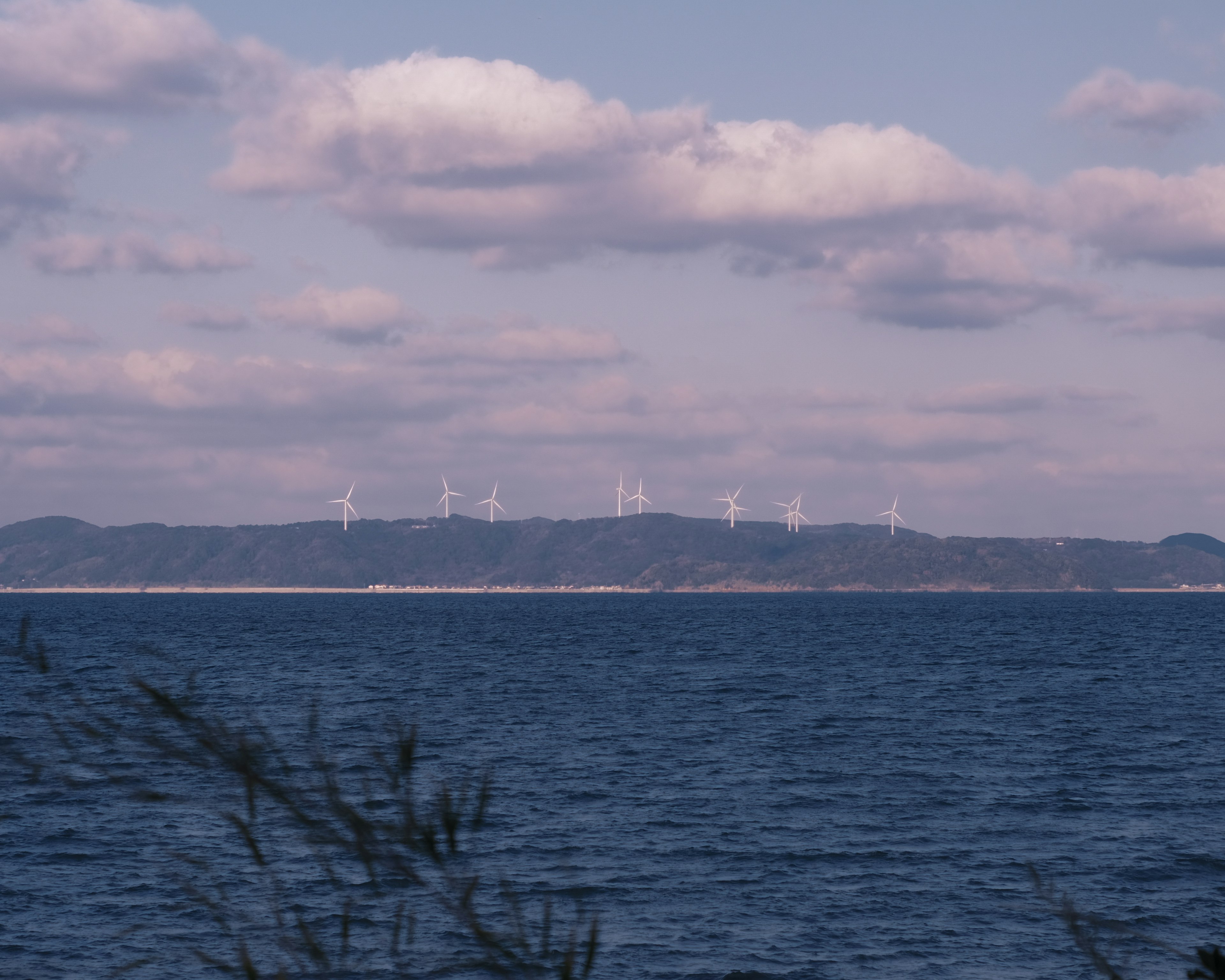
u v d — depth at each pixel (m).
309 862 49.91
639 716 105.81
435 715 105.88
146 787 5.54
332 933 40.12
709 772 75.00
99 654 194.25
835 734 94.19
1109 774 74.56
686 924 43.66
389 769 6.24
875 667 170.88
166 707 5.70
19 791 63.16
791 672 161.62
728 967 39.44
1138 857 53.22
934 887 48.66
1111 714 109.31
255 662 182.75
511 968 6.62
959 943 42.06
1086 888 48.50
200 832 55.53
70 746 5.46
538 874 49.84
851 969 39.44
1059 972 39.41
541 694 128.25
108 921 43.28
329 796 6.00
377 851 6.02
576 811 62.34
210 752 5.69
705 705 116.00
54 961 39.22
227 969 7.66
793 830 58.25
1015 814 62.25
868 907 46.06
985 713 110.06
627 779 72.31
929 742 89.81
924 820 60.69
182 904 45.00
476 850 53.62
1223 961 7.11
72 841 54.00
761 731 95.56
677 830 58.06
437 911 43.06
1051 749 85.81
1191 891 48.09
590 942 6.88
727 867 51.47
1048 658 191.12
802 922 44.19
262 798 5.78
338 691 131.00
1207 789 69.38
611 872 50.50
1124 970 39.41
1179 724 100.88
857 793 68.12
